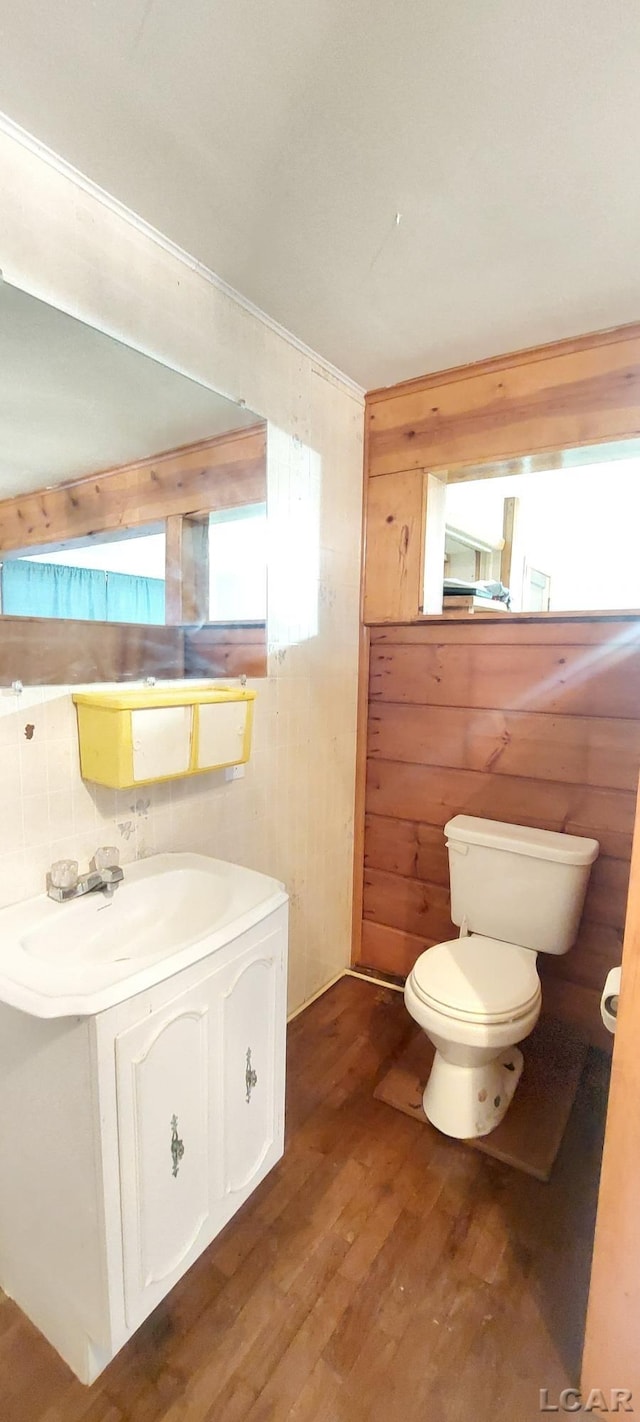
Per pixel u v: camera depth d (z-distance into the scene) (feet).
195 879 4.55
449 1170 4.83
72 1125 3.19
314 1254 4.15
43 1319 3.67
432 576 6.89
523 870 5.86
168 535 4.98
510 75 3.10
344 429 6.67
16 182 3.52
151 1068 3.32
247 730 5.10
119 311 4.17
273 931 4.25
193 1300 3.84
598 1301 3.23
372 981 7.55
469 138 3.49
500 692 6.43
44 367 4.15
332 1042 6.36
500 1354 3.57
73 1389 3.40
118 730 3.93
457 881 6.31
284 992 4.47
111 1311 3.25
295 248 4.48
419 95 3.22
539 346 5.81
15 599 4.06
